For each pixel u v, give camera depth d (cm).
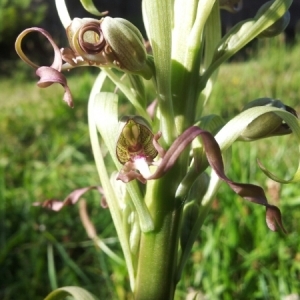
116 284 20
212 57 10
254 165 25
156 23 9
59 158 31
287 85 44
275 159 26
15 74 87
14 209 26
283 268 19
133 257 10
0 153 35
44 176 30
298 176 9
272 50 56
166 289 10
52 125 41
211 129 10
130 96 9
